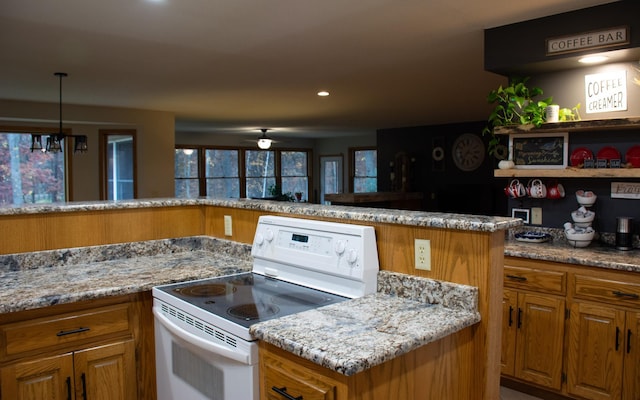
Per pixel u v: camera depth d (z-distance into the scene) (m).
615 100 2.90
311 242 2.04
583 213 3.10
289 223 2.16
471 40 3.29
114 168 6.77
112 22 2.86
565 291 2.75
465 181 8.66
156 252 2.73
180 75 4.39
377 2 2.55
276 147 12.02
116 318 2.03
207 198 2.94
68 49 3.46
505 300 3.00
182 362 1.87
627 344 2.54
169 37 3.17
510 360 3.00
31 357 1.84
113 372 2.04
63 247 2.43
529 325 2.90
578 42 2.67
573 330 2.73
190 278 2.20
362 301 1.76
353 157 11.91
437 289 1.70
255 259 2.36
